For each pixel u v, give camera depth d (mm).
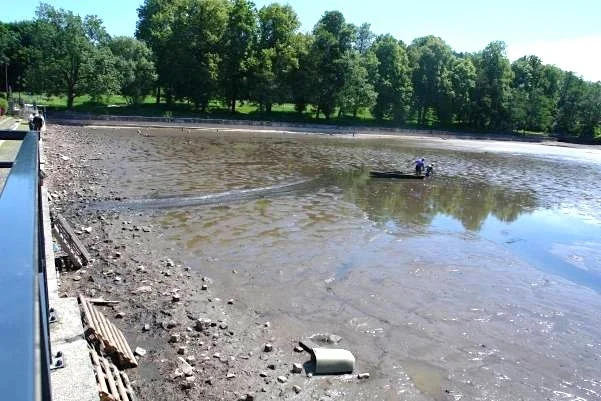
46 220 12352
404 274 17906
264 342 12125
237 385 10180
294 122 88188
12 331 1309
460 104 107438
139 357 10766
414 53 107188
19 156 3822
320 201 28562
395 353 12344
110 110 73000
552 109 125562
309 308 14383
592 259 22109
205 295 14398
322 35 87312
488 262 20312
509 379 11672
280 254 18719
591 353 13273
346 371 11219
